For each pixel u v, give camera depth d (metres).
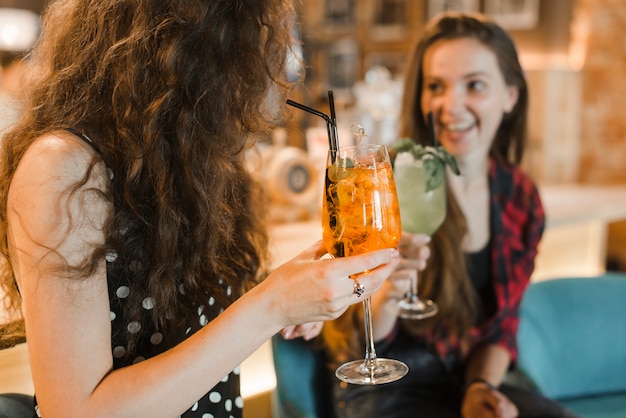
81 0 1.13
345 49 4.54
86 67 1.10
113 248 1.04
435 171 1.52
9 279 1.17
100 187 1.04
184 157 1.11
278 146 2.66
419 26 4.25
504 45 1.90
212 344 0.98
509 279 1.93
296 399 1.70
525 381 1.97
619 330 2.12
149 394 0.96
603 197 3.26
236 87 1.14
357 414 1.69
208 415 1.25
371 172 1.08
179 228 1.15
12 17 4.16
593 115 3.92
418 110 1.99
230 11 1.10
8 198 1.00
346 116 3.30
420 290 1.86
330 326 1.70
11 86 3.07
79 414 0.96
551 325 2.10
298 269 0.98
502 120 2.04
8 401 1.26
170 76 1.07
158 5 1.07
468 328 1.85
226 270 1.29
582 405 2.07
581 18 3.91
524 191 2.00
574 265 3.12
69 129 1.04
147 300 1.14
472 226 1.94
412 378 1.82
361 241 1.08
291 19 1.21
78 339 0.97
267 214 1.56
